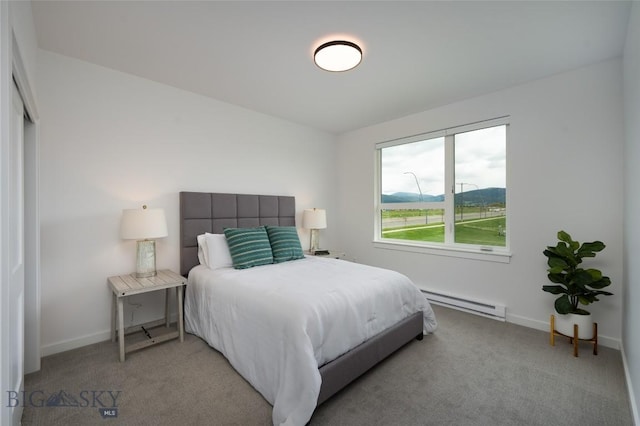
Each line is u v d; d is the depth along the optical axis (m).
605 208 2.31
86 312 2.31
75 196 2.26
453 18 1.78
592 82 2.36
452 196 3.34
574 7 1.68
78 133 2.28
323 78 2.62
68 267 2.23
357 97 3.06
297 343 1.47
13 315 1.35
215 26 1.87
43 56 2.12
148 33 1.94
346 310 1.78
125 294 2.05
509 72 2.49
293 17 1.78
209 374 1.89
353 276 2.25
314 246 3.99
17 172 1.50
